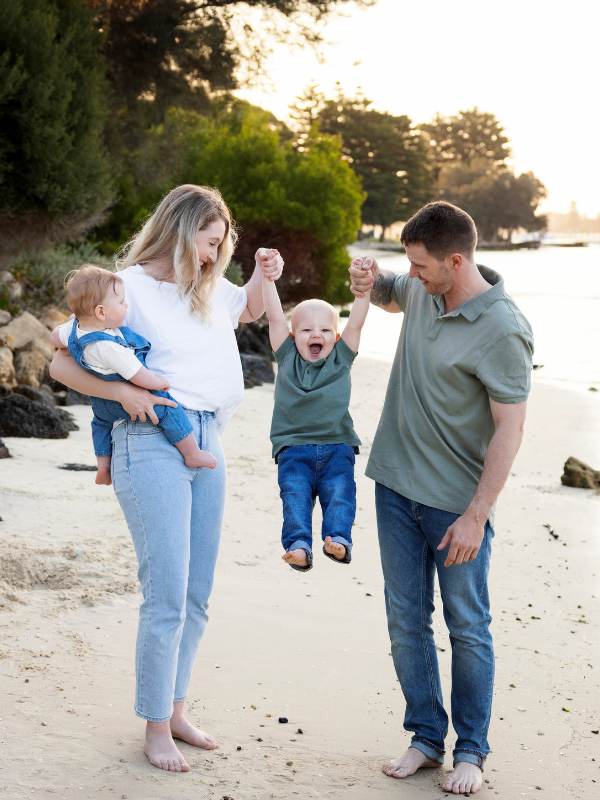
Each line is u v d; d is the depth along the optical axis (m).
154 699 2.92
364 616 4.66
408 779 3.02
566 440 11.02
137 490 2.90
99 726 3.15
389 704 3.65
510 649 4.41
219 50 18.50
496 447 2.94
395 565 3.20
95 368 2.87
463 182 145.00
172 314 3.02
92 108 12.59
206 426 3.06
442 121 153.88
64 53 12.28
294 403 3.34
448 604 3.07
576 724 3.56
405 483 3.15
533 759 3.24
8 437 8.35
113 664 3.71
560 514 7.51
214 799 2.72
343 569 5.50
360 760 3.14
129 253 3.17
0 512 5.55
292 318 3.46
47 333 11.96
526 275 60.22
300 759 3.09
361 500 7.40
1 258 12.98
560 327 27.45
